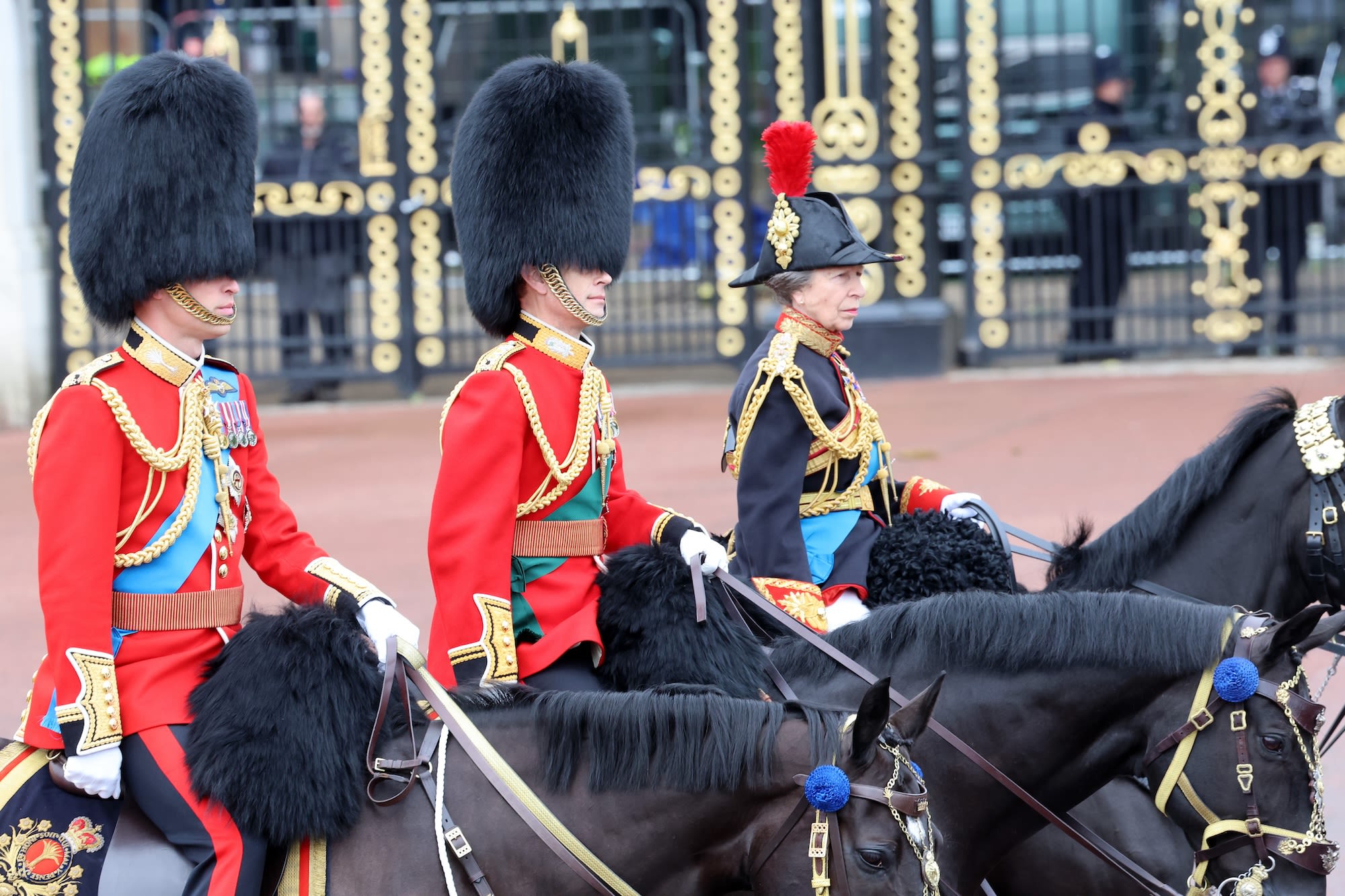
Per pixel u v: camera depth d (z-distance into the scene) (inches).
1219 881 304.0
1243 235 1302.9
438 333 1336.1
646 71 1362.0
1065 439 1032.2
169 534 314.7
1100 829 359.3
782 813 279.3
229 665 306.5
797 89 1301.7
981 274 1333.7
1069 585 387.9
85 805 303.9
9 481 1072.8
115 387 313.0
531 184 381.4
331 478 1027.3
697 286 1384.1
